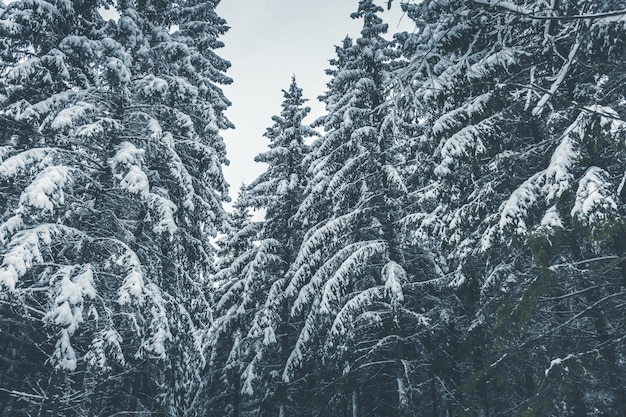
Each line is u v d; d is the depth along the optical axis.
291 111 20.52
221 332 17.64
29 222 9.63
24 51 12.44
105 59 11.94
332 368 14.52
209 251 16.20
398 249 13.85
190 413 17.84
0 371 11.48
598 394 7.96
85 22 13.64
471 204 9.48
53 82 12.44
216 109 16.94
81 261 10.19
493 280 9.92
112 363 10.59
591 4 7.06
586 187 6.64
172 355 12.05
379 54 15.05
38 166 9.42
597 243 7.57
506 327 7.52
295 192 19.36
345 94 16.00
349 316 12.18
